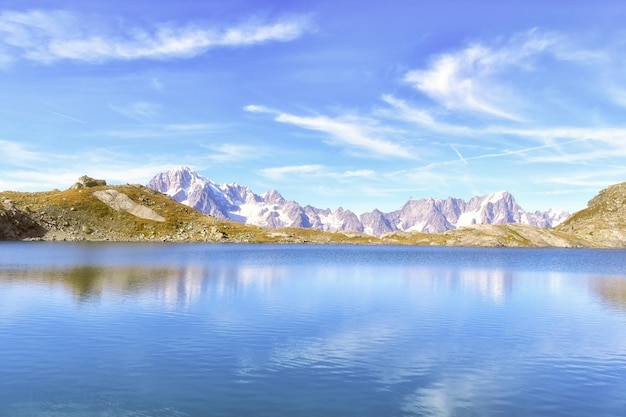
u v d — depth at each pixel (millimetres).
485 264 136750
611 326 40812
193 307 46500
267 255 163625
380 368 27828
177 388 23672
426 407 21953
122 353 29703
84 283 63156
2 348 30469
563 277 92312
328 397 22891
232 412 20844
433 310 48344
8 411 20547
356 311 46812
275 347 32125
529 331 38500
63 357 28609
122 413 20484
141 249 173500
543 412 21641
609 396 23766
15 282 63531
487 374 27047
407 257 175500
